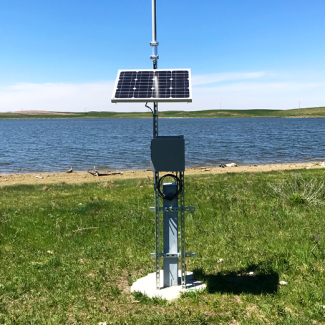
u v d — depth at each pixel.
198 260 7.86
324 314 5.28
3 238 9.73
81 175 30.33
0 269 7.64
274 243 8.49
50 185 21.72
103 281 6.93
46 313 5.72
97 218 11.43
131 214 11.56
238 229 9.73
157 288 6.39
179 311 5.64
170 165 6.02
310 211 11.04
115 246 8.96
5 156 50.12
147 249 8.70
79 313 5.69
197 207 12.20
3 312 5.79
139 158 46.62
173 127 153.12
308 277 6.51
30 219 11.56
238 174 23.61
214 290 6.30
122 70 6.28
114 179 26.62
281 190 13.46
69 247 9.00
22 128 154.12
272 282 6.48
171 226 6.36
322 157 44.81
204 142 70.19
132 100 5.48
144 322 5.29
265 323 5.12
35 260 8.20
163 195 6.23
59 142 74.69
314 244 8.20
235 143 67.81
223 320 5.27
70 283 6.80
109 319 5.47
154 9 6.34
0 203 15.11
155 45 6.37
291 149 56.06
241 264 7.41
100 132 118.12
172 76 6.04
